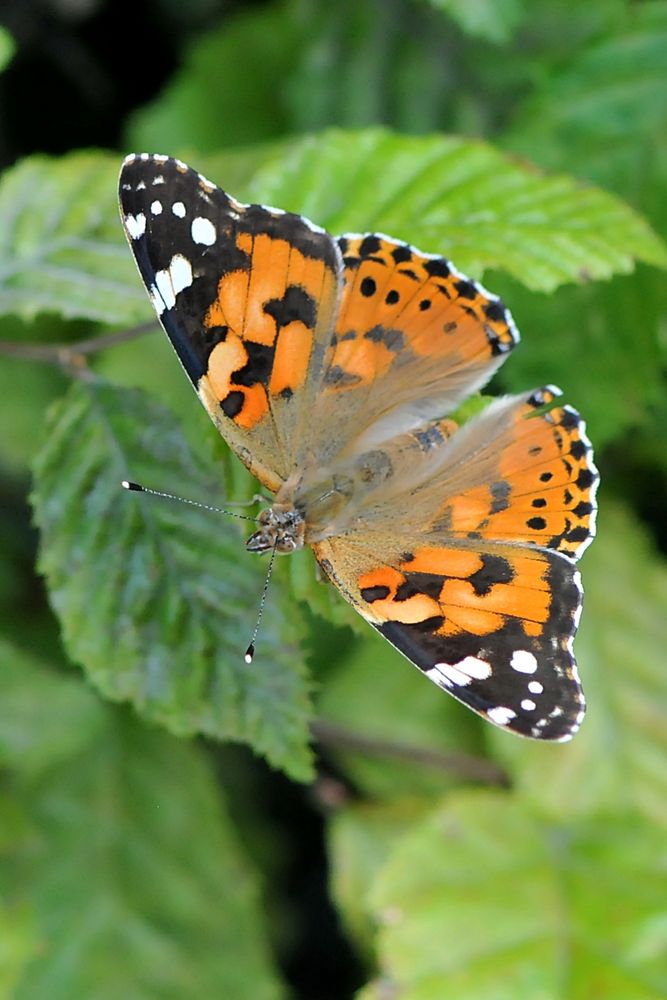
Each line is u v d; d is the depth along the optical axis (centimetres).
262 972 59
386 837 60
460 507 55
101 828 60
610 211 56
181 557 56
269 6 64
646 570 61
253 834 63
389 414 56
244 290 55
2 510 62
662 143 59
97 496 56
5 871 59
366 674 60
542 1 61
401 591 55
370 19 62
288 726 55
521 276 56
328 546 55
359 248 55
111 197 57
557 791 59
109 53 66
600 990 57
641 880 58
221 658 55
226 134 63
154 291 55
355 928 60
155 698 55
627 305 58
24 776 60
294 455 56
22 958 57
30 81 65
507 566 55
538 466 55
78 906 59
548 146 59
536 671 55
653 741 60
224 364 55
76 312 56
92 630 56
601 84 59
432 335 55
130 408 56
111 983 59
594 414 58
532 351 59
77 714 59
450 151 57
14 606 61
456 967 58
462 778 60
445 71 62
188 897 60
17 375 61
